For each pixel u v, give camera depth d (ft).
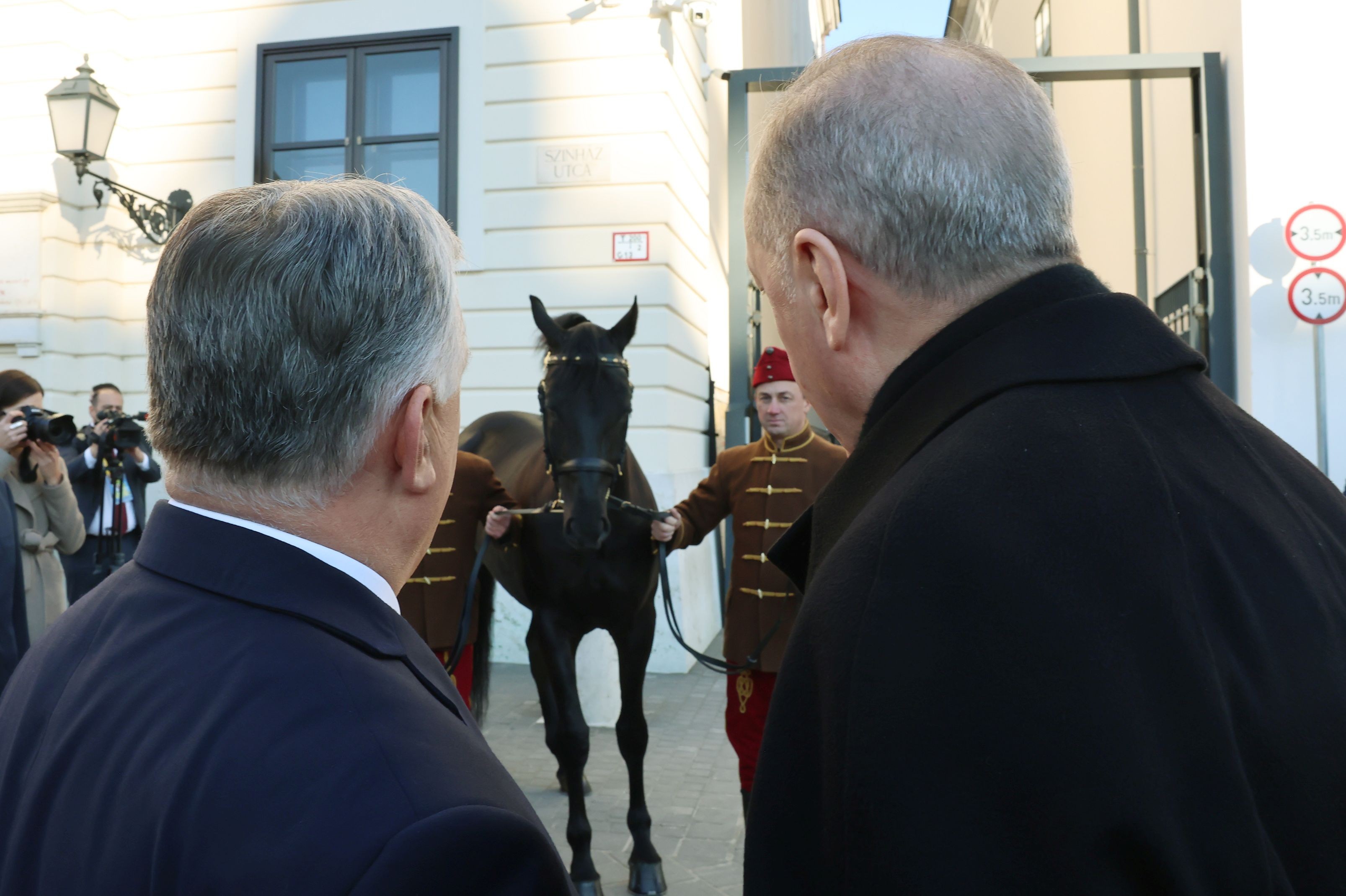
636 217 20.95
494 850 1.94
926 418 2.52
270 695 2.09
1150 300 25.70
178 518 2.49
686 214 22.65
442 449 2.80
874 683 2.12
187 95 22.85
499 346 21.31
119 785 2.08
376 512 2.62
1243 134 17.89
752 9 33.17
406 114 22.13
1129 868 1.95
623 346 9.61
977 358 2.48
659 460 20.65
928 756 2.04
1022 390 2.39
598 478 8.91
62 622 2.64
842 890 2.15
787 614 9.80
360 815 1.92
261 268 2.39
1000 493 2.19
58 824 2.15
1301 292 17.02
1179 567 2.13
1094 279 2.66
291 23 22.35
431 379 2.62
